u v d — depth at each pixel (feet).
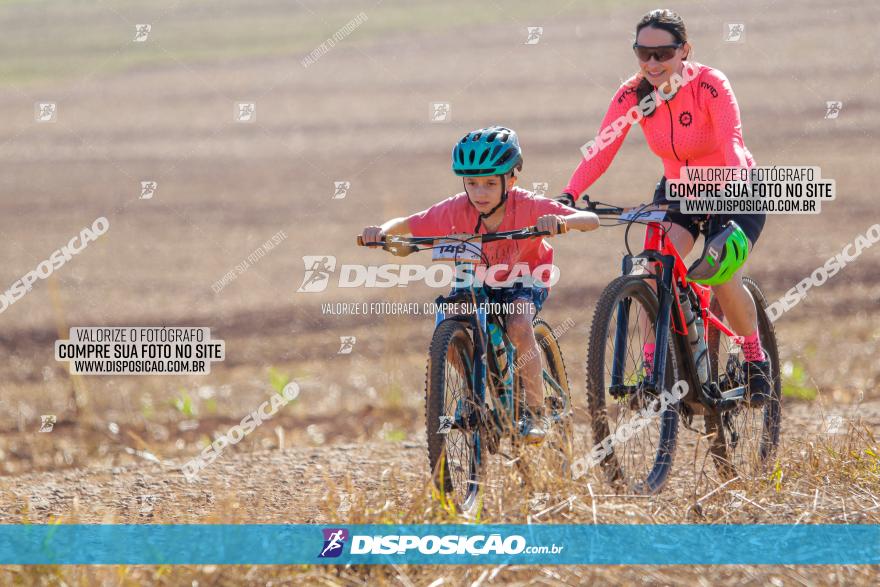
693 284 44.01
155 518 43.68
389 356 81.66
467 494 39.88
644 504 38.45
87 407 72.79
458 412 39.86
